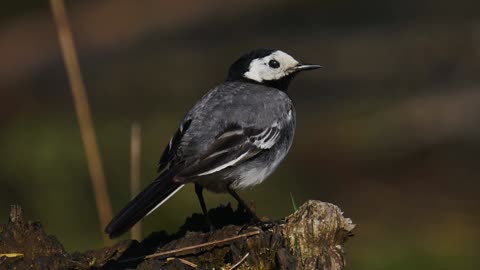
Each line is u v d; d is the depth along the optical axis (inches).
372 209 606.5
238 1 1195.9
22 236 277.9
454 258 512.4
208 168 311.1
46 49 1113.4
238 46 1026.1
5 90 963.3
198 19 1166.3
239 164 324.2
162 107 810.2
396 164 679.7
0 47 1144.2
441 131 719.7
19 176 562.6
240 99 332.8
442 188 636.7
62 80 988.6
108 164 567.2
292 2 1137.4
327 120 762.2
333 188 642.8
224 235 287.4
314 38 1008.9
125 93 879.1
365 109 778.2
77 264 277.9
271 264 276.2
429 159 680.4
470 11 999.0
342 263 276.2
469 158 678.5
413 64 872.9
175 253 285.1
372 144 709.3
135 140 349.4
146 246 297.1
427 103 768.9
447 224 565.6
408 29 977.5
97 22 1212.5
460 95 780.6
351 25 1028.5
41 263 270.2
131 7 1253.7
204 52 1018.7
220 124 322.3
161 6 1247.5
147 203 288.8
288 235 278.7
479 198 615.2
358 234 554.3
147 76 941.2
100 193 357.7
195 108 331.0
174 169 306.8
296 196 605.0
